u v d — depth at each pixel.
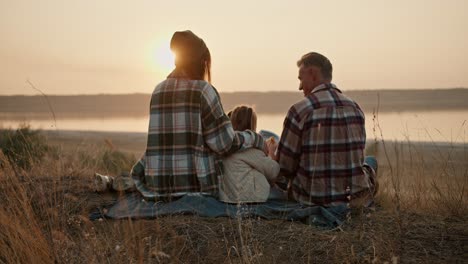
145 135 39.62
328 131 4.84
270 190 5.21
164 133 4.96
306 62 5.01
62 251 4.03
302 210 4.66
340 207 4.71
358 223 4.55
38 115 124.50
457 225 4.52
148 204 4.84
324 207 4.82
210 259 4.02
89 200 5.24
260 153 5.02
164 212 4.64
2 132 11.39
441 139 21.20
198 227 4.43
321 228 4.46
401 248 4.00
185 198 4.79
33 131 12.63
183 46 5.06
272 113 107.69
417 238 4.22
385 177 6.39
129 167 9.30
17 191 4.93
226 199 4.90
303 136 4.90
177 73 5.10
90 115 130.12
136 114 136.62
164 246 4.14
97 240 4.11
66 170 6.55
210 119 4.90
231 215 4.63
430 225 4.50
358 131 4.92
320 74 4.99
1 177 5.20
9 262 3.96
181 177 4.93
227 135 4.87
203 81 4.98
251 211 4.70
